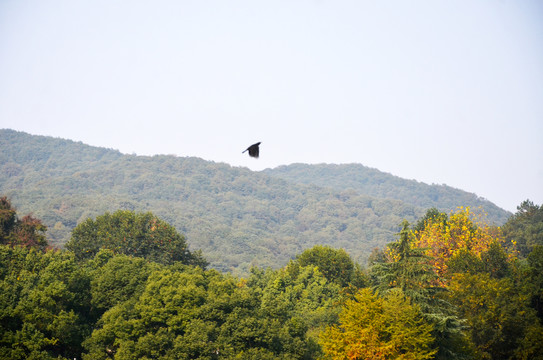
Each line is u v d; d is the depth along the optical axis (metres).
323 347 72.75
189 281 90.06
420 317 70.69
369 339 66.69
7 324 78.62
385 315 68.06
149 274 94.25
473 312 89.12
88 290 90.81
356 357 67.31
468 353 73.56
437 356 70.62
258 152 26.31
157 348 77.12
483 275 97.31
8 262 91.06
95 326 87.75
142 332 80.44
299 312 103.69
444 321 69.94
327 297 114.88
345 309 74.31
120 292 89.12
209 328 79.31
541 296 100.38
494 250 115.56
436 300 77.56
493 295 89.50
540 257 114.19
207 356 76.31
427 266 79.00
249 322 80.00
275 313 86.62
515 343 86.50
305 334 88.69
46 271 88.50
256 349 78.31
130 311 83.62
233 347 78.62
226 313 84.00
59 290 82.38
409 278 79.38
